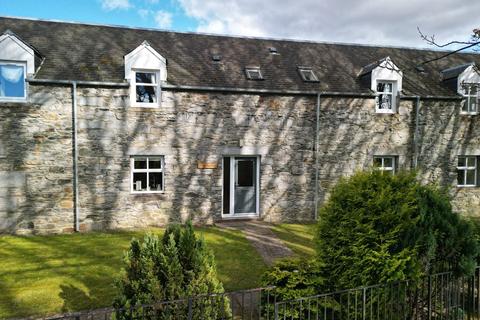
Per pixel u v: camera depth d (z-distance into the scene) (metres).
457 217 4.85
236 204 12.26
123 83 10.59
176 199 11.31
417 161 13.09
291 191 12.21
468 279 5.20
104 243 9.21
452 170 13.45
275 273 5.00
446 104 13.34
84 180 10.56
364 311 4.27
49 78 10.11
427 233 4.57
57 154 10.33
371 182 4.76
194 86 11.14
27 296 5.91
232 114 11.59
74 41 11.94
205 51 13.17
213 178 11.59
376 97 12.84
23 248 8.71
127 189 10.91
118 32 13.05
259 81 12.16
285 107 12.00
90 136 10.52
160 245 4.36
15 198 10.08
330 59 14.46
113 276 6.84
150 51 10.88
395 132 12.92
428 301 4.74
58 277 6.77
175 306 4.03
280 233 10.50
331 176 12.47
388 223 4.51
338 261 4.71
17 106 9.97
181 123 11.21
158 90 11.11
